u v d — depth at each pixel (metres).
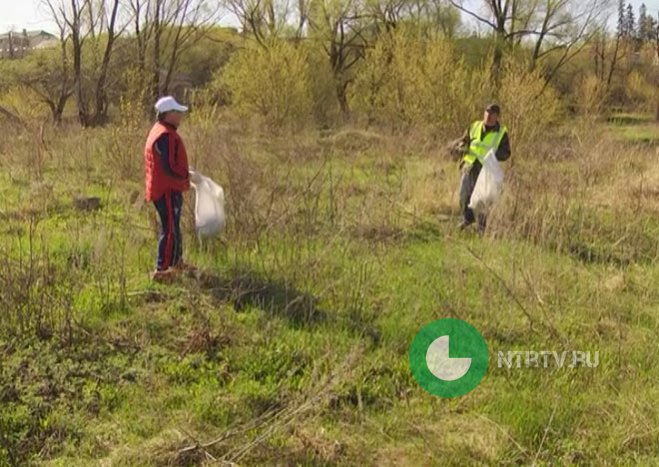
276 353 4.61
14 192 9.27
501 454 3.70
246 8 28.31
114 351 4.59
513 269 5.73
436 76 17.61
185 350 4.62
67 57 25.81
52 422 3.83
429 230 7.92
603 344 4.99
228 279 5.77
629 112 33.69
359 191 9.67
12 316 4.78
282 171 10.14
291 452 3.62
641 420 3.96
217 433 3.83
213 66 33.91
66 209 8.38
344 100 28.73
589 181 10.02
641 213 8.45
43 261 5.63
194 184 6.30
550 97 18.95
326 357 4.57
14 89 25.72
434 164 11.63
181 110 5.66
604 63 41.25
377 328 5.08
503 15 29.64
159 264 5.80
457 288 5.83
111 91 25.17
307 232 6.82
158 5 24.34
